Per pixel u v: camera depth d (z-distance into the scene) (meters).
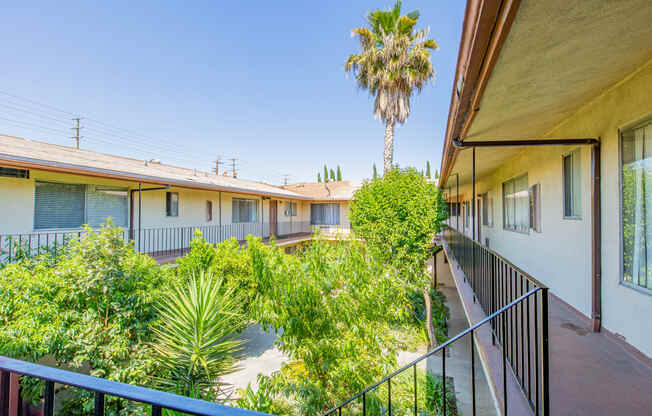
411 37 13.60
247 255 7.73
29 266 5.02
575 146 4.06
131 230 8.62
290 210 19.19
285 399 5.45
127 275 5.19
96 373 4.61
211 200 12.39
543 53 2.11
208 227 11.52
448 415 5.49
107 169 7.08
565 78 2.64
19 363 0.92
